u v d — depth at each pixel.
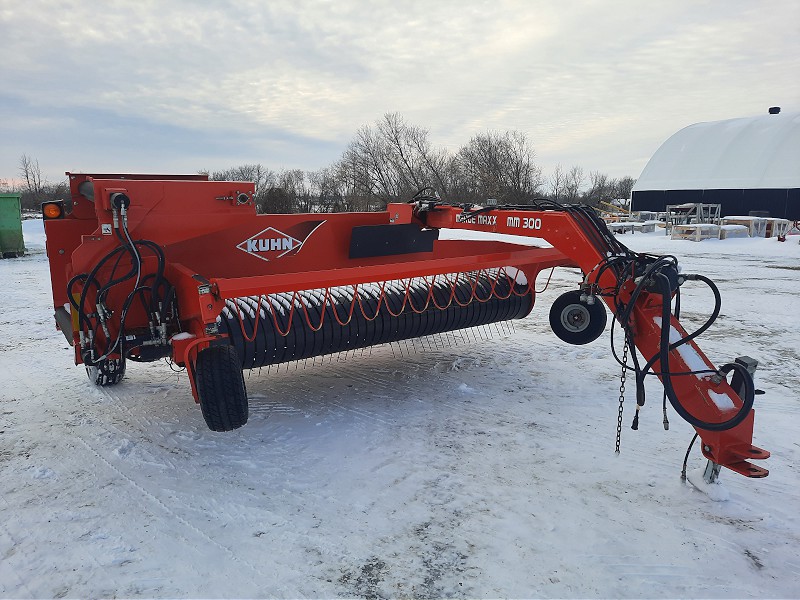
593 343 6.00
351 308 3.93
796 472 3.25
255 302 3.86
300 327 3.81
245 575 2.42
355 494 3.06
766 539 2.66
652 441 3.66
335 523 2.79
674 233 19.75
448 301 4.46
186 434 3.83
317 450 3.58
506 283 4.81
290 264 4.59
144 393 4.64
